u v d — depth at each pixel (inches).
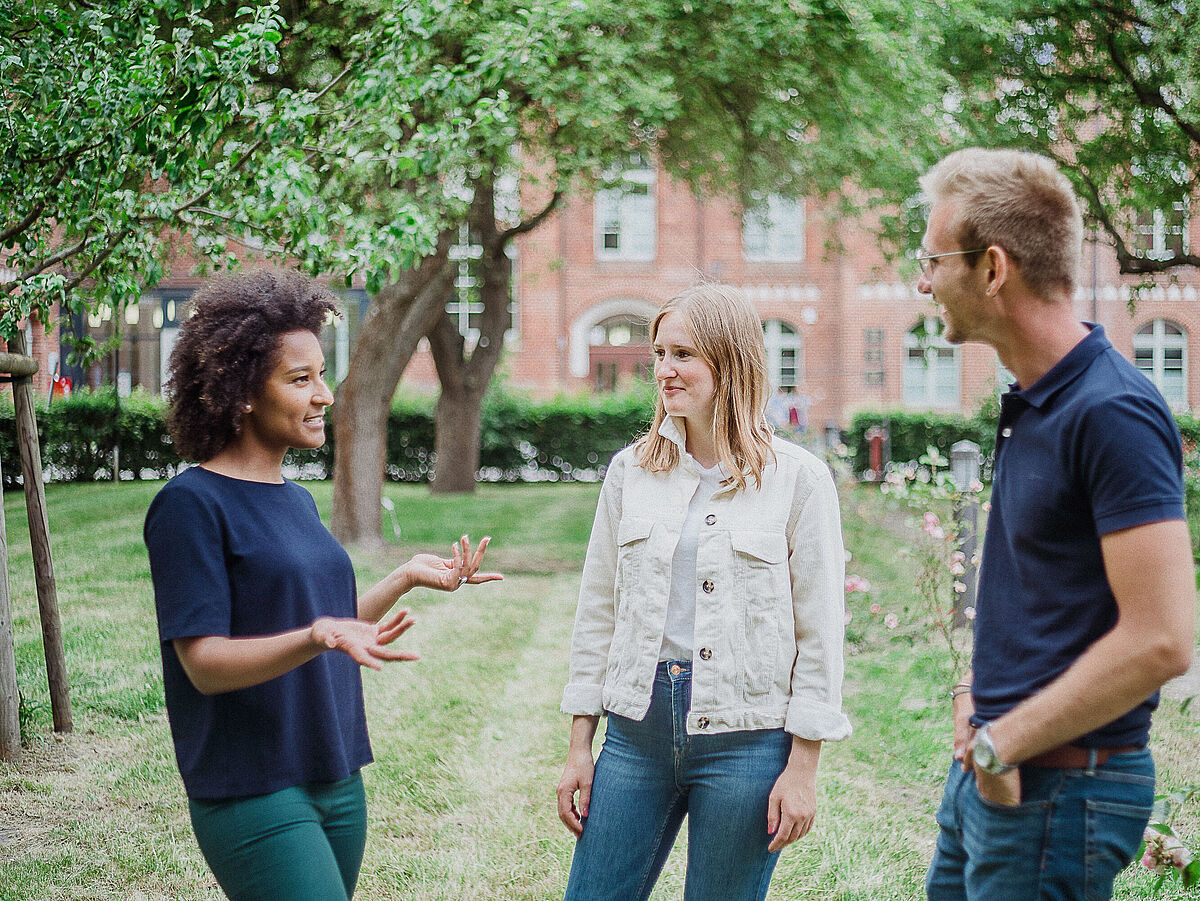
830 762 187.2
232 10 293.9
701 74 373.1
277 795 76.4
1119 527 60.9
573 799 88.8
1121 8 386.9
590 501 690.2
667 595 84.8
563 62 361.7
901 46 340.2
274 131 186.9
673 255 1120.2
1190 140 405.1
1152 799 66.6
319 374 81.7
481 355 703.1
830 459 361.1
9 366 187.3
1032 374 69.6
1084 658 61.5
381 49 223.8
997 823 68.5
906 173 389.4
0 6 170.2
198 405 79.3
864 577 343.3
